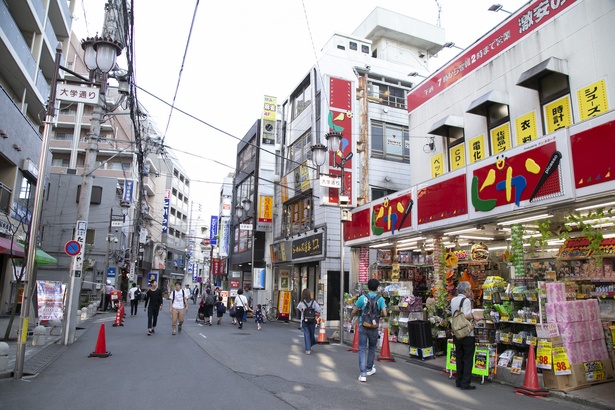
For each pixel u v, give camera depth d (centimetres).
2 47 1622
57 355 973
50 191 3484
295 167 2233
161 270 5812
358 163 1842
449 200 999
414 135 1479
